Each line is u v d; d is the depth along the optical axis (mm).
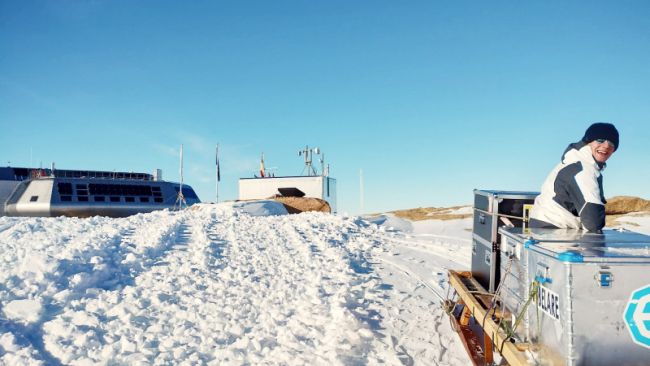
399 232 13828
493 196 5047
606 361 2852
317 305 6734
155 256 8773
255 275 8172
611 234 3826
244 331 5840
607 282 2840
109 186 32344
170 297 6758
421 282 8469
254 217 14914
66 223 11938
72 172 37969
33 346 4984
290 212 24516
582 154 3912
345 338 5625
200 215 14750
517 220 5000
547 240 3461
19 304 5879
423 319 6543
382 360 5227
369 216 18562
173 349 5176
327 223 14102
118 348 5160
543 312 3254
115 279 7348
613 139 3740
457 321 5910
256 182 29422
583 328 2852
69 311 5934
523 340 3650
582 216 3799
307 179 28359
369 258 10211
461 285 5523
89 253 8266
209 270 8188
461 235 13391
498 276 5047
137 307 6266
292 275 8336
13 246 8734
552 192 4156
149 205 33219
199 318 6102
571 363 2850
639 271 2848
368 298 7375
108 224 11992
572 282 2861
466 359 5305
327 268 8930
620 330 2852
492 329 4109
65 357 4848
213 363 4945
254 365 4949
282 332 5777
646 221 12703
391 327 6230
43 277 6781
